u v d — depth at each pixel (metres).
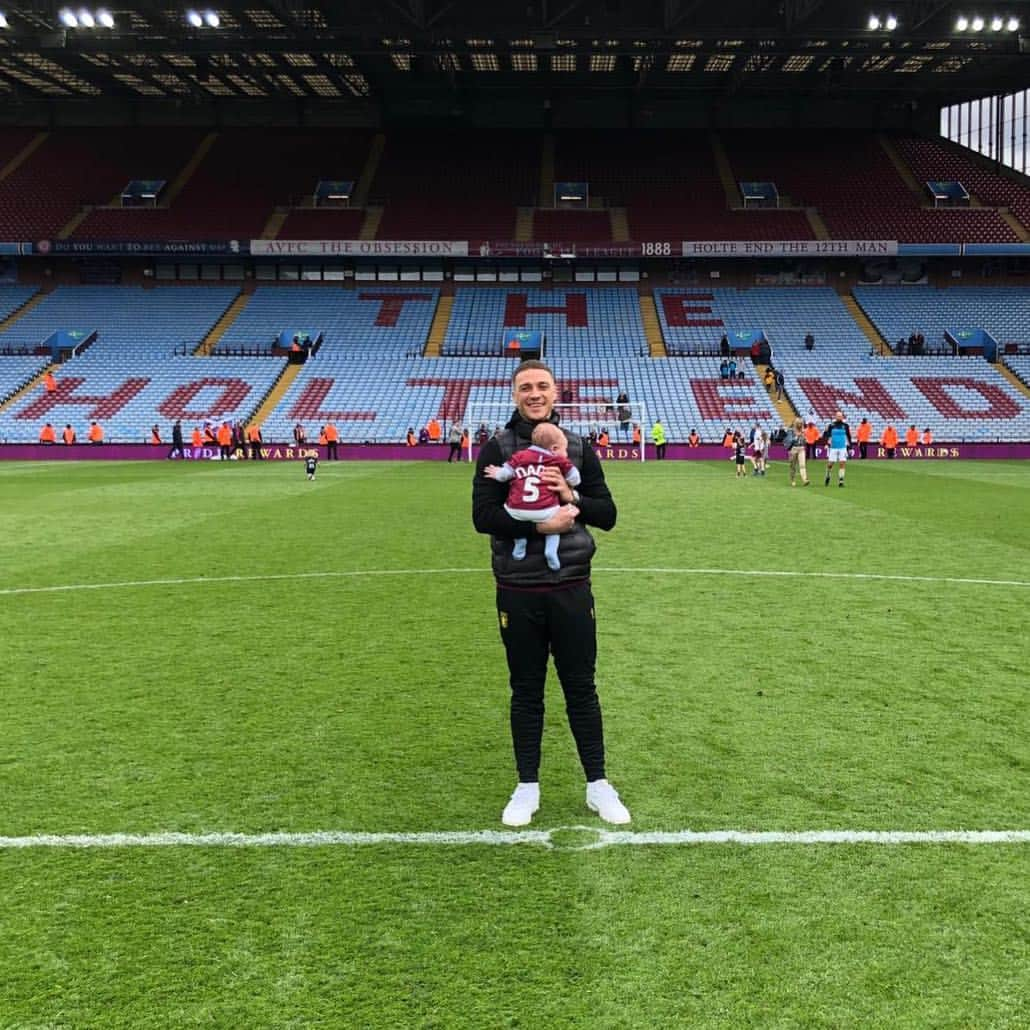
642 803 4.42
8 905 3.55
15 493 22.73
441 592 9.91
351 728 5.56
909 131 60.16
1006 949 3.21
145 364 46.59
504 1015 2.87
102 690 6.38
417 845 4.02
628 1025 2.82
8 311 50.44
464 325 49.44
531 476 4.11
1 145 58.25
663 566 11.41
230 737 5.41
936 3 39.62
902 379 45.31
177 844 4.04
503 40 43.38
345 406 43.91
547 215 53.56
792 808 4.34
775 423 42.53
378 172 56.50
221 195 54.72
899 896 3.55
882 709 5.82
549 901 3.53
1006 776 4.73
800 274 53.69
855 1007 2.90
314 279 53.97
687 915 3.42
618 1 46.12
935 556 12.16
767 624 8.22
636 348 47.84
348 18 45.41
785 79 55.19
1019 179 55.69
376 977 3.07
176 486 25.05
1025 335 48.59
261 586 10.27
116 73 52.94
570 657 4.29
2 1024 2.87
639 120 59.75
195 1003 2.96
